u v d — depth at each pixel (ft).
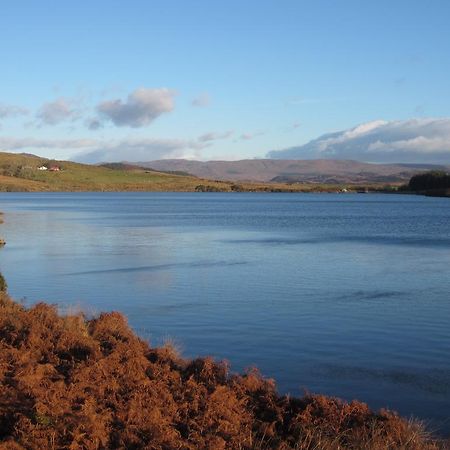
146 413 30.94
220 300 83.46
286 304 80.84
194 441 29.27
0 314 49.16
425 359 55.83
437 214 359.25
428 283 99.71
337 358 55.83
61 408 30.04
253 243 170.81
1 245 158.71
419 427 34.68
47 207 414.21
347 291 91.45
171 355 44.01
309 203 565.53
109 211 366.84
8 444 26.37
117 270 112.78
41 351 41.50
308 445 29.53
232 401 34.32
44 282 98.48
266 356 56.34
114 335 48.29
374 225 257.55
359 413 34.81
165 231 214.28
